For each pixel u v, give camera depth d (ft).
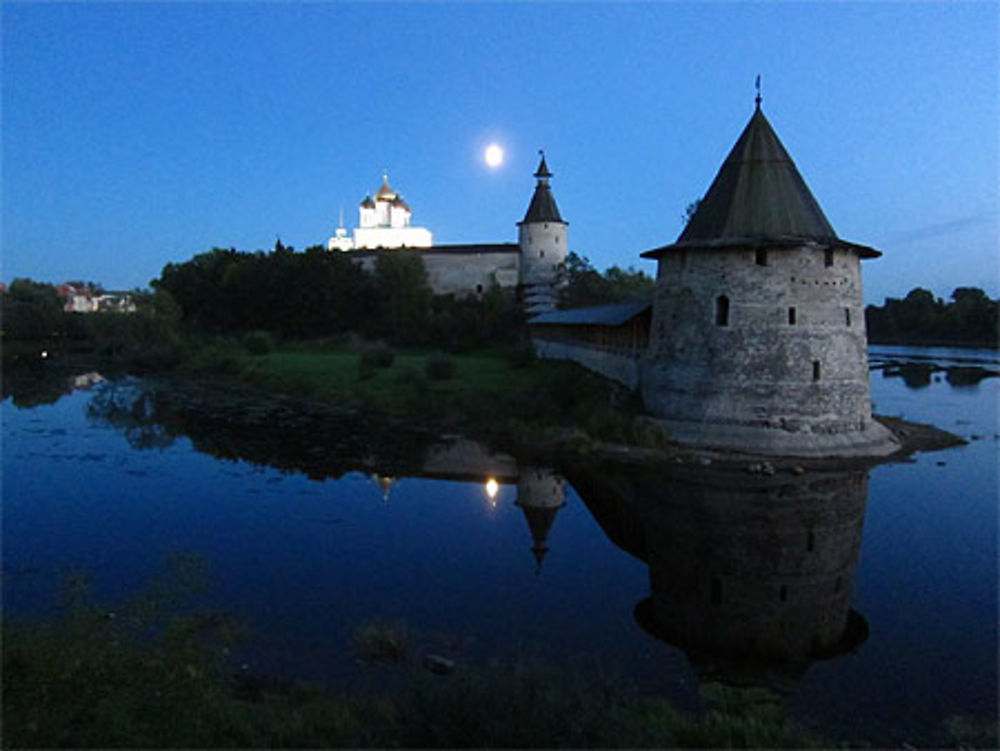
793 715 23.75
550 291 181.68
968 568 39.19
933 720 23.50
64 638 22.86
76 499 52.19
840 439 66.74
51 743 16.53
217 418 90.84
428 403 94.79
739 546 43.14
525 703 18.21
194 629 28.89
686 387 71.41
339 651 27.40
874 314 371.97
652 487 56.85
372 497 53.62
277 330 196.13
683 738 20.67
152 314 175.01
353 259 219.61
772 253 67.31
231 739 18.16
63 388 120.37
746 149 72.38
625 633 30.22
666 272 75.56
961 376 161.38
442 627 30.25
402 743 17.85
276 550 40.70
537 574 37.40
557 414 81.20
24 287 241.14
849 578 37.93
